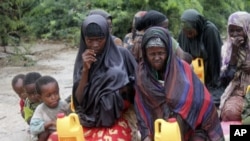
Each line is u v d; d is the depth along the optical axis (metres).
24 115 5.16
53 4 15.64
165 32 3.65
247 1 16.95
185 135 3.72
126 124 4.02
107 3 14.13
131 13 13.70
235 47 4.77
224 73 5.11
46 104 4.39
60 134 3.69
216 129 3.77
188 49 6.08
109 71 3.88
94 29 3.81
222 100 4.89
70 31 15.30
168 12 13.67
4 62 11.68
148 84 3.68
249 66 4.72
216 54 5.94
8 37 12.23
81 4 15.28
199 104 3.66
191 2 14.00
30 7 15.84
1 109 6.96
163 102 3.66
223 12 15.81
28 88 4.71
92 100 3.91
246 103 4.12
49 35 15.23
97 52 3.91
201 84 3.75
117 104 3.87
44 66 11.06
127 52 4.16
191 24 5.89
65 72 10.14
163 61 3.65
